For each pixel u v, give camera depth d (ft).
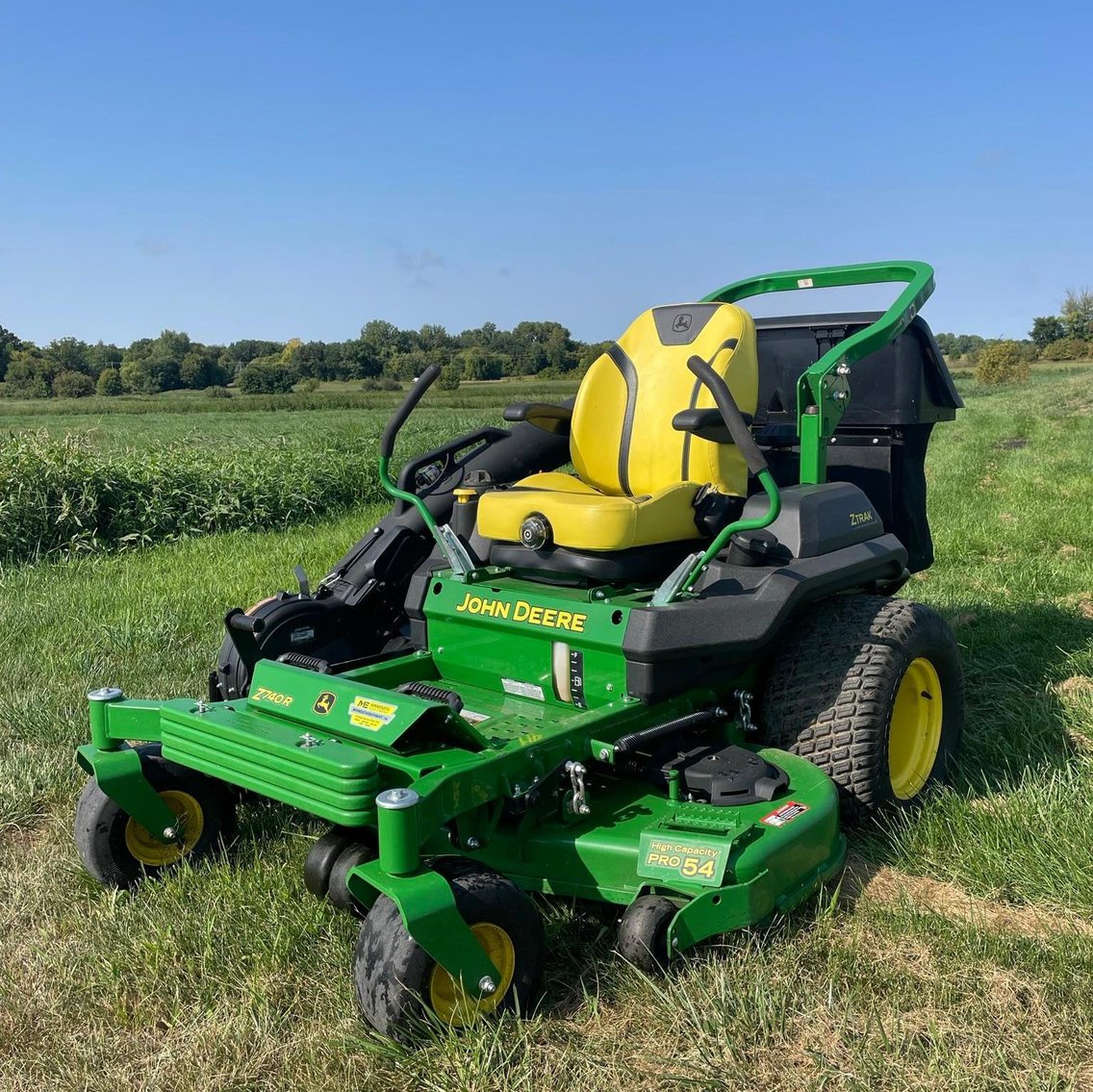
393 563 14.99
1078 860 11.39
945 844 12.11
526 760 10.11
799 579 12.09
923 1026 8.98
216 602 24.99
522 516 12.41
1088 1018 8.93
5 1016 9.57
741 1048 8.70
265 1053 8.83
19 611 24.41
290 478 43.47
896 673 12.46
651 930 9.45
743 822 10.18
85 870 12.05
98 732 11.60
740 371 13.47
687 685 11.76
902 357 15.70
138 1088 8.61
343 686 10.52
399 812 8.54
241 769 10.17
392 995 8.48
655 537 12.11
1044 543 30.58
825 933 10.29
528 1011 9.29
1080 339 317.42
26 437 38.93
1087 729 15.43
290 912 10.73
